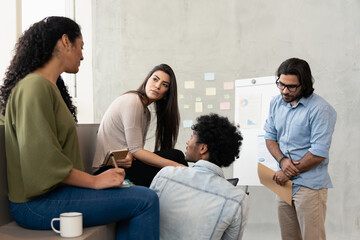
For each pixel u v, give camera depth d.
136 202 1.57
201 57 4.60
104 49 4.72
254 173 3.78
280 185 2.75
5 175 1.64
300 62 2.64
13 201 1.55
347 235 4.38
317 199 2.65
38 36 1.62
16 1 3.84
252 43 4.53
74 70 1.74
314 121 2.62
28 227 1.56
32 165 1.46
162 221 1.67
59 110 1.58
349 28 4.39
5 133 1.57
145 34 4.67
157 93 2.65
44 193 1.52
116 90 4.70
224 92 4.57
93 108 4.73
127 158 2.48
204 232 1.62
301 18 4.46
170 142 2.85
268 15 4.51
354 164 4.40
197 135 1.74
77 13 4.73
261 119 3.78
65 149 1.61
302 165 2.63
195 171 1.70
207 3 4.59
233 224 1.62
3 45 3.83
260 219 4.53
